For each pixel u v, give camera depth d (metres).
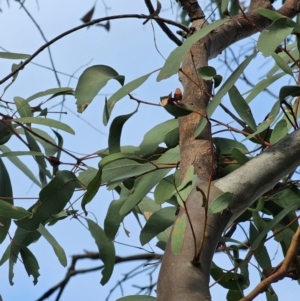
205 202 1.89
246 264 2.89
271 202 2.89
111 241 3.00
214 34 2.94
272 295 2.90
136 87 2.45
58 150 3.14
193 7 3.11
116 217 2.84
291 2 3.37
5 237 3.02
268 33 2.19
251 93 2.81
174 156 2.76
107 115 2.45
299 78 2.78
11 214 2.55
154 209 3.21
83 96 2.52
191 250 1.87
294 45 3.31
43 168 3.13
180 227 1.87
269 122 2.40
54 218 3.09
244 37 3.08
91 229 3.07
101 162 2.31
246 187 2.10
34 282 3.18
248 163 2.16
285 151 2.18
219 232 1.99
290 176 2.73
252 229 2.97
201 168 2.20
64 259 3.06
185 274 1.80
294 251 1.84
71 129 2.86
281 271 1.82
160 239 3.09
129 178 2.80
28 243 3.18
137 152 2.74
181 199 1.88
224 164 2.63
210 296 1.76
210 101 2.28
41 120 2.86
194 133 2.26
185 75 2.40
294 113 2.63
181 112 2.17
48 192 2.64
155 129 2.79
